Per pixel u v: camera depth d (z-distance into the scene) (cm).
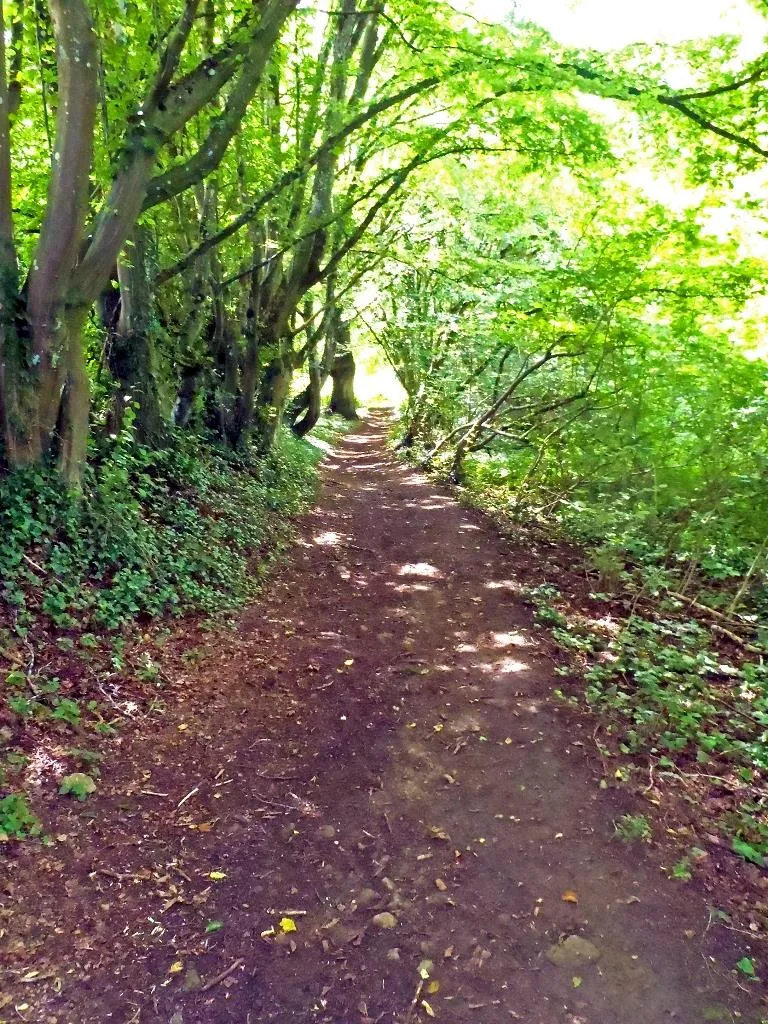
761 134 947
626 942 353
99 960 319
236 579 843
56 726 465
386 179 1195
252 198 1157
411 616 828
